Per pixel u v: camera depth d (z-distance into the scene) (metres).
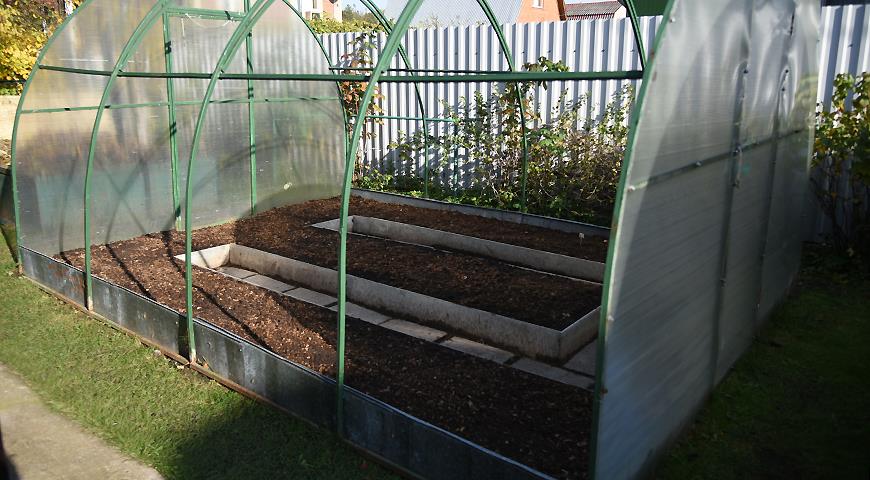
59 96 5.80
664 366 2.76
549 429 3.13
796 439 3.16
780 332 4.33
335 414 3.21
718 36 2.77
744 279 3.74
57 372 3.96
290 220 7.34
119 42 6.14
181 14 6.52
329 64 8.03
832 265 5.43
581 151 7.03
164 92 6.61
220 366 3.83
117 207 6.47
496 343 4.26
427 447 2.80
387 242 6.40
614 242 2.17
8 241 6.70
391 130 9.09
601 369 2.21
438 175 8.62
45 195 5.89
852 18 5.75
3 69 10.30
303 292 5.35
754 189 3.64
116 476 3.00
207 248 6.17
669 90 2.38
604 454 2.33
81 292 4.99
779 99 3.82
